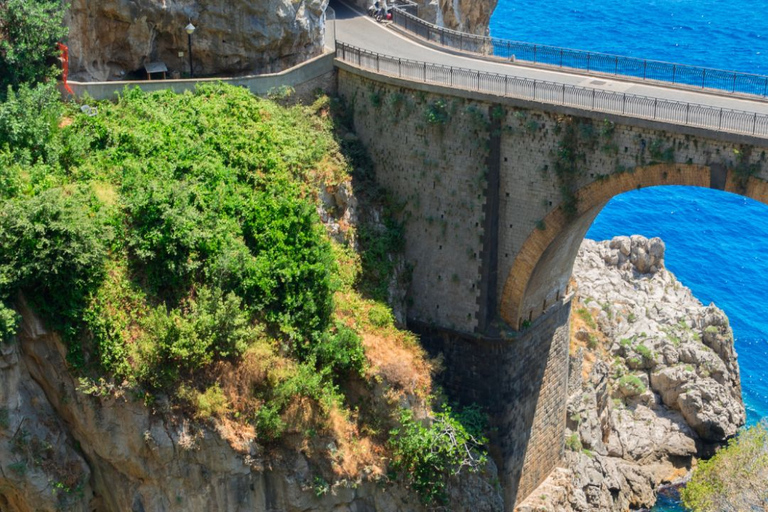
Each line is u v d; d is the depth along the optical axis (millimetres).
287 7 65562
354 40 72312
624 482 72688
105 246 54156
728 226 109875
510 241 62250
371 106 65312
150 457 54156
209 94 63125
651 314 82250
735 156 54344
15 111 55938
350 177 63875
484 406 64562
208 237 55812
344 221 63219
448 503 60562
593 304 81375
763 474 65750
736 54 139625
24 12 58562
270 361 55812
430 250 64500
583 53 66000
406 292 65375
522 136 60188
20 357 52562
